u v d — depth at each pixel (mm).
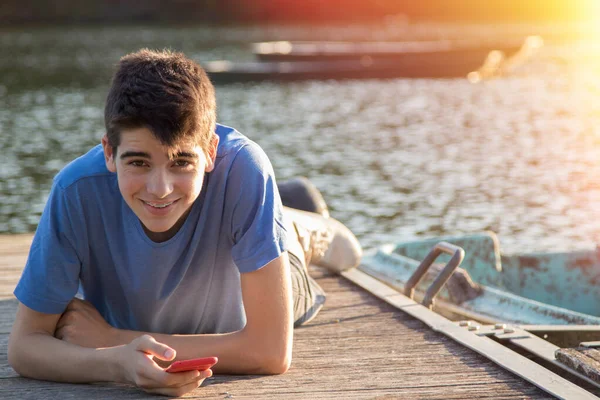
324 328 3164
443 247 3600
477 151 13273
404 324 3215
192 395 2354
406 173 11352
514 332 3070
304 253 3514
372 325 3205
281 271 2408
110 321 2664
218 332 2643
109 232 2377
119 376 2318
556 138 14633
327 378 2537
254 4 68062
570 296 4957
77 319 2467
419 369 2635
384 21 74000
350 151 13258
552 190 10195
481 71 25203
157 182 2113
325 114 17859
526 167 11828
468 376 2566
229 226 2391
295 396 2365
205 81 2191
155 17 64000
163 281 2414
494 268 4828
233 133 2482
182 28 59062
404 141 14328
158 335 2443
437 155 12875
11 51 36969
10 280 3959
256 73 23016
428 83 24359
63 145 13523
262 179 2375
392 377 2553
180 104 2072
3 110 18062
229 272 2506
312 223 3619
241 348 2420
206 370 2289
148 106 2045
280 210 2430
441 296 4090
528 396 2389
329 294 3727
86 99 20406
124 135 2090
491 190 10211
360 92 22016
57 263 2375
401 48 24609
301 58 24266
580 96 21609
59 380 2434
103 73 27438
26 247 4727
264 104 19344
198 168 2164
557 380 2475
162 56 2158
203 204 2348
